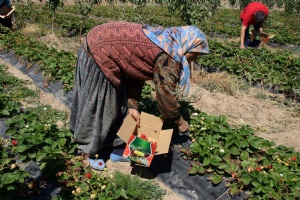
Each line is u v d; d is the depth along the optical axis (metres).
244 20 9.71
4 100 5.68
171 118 3.69
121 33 3.38
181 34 3.40
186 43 3.38
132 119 3.81
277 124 5.77
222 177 3.87
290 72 7.63
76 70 3.79
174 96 3.43
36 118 4.88
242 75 7.76
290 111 6.31
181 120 3.80
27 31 12.06
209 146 4.09
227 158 3.98
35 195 3.62
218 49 9.23
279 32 14.28
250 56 8.98
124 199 3.57
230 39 13.15
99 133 3.83
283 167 3.77
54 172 3.85
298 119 5.95
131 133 3.84
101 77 3.55
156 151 3.78
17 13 14.70
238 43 11.12
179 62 3.34
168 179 4.09
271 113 6.17
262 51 9.44
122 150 4.24
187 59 3.50
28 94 6.36
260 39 10.59
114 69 3.51
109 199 3.41
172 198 3.88
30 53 7.80
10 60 8.25
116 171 3.99
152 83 6.99
